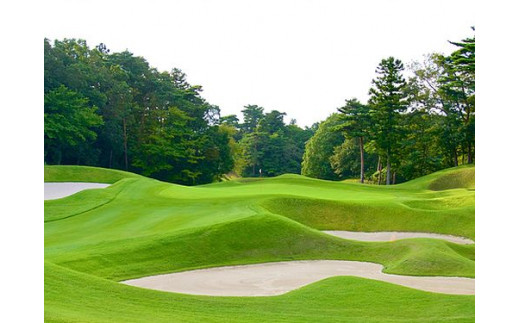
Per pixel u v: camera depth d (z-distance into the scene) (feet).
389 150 219.61
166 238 71.05
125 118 242.17
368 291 46.16
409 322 36.55
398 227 101.09
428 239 74.90
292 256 73.36
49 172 156.04
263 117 447.83
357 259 72.69
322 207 105.60
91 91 221.05
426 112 228.02
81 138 209.15
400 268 64.39
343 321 37.22
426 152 229.45
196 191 123.34
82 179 156.04
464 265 63.05
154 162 248.52
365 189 159.94
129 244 68.44
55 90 196.75
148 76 268.82
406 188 177.17
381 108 214.48
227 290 55.93
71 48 246.68
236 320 36.78
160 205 101.76
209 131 275.59
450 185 180.04
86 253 63.52
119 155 247.29
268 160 376.27
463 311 39.34
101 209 99.76
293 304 43.09
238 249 72.54
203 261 68.74
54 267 47.57
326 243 76.23
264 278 62.03
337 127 225.76
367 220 103.71
